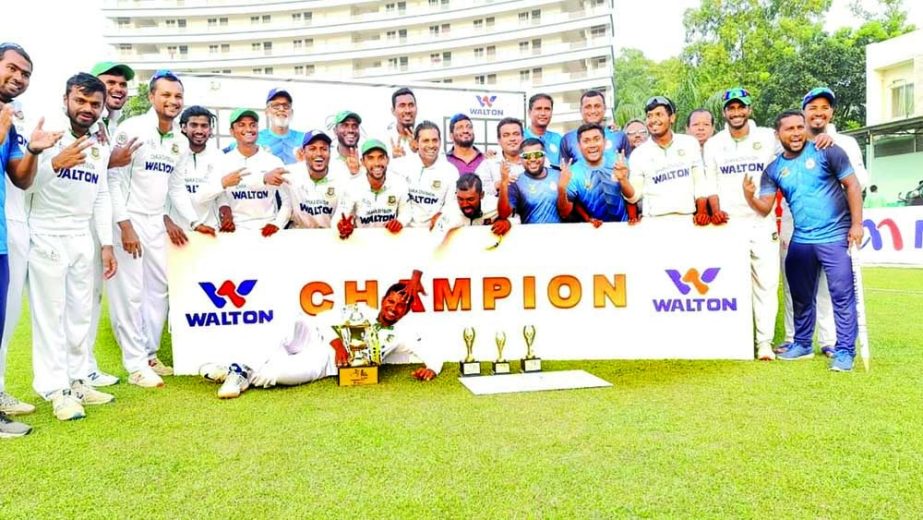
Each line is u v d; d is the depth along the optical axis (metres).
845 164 4.03
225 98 7.45
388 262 4.44
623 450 2.52
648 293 4.52
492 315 4.51
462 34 49.56
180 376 4.29
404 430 2.85
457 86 8.62
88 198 3.55
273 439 2.76
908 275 9.87
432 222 4.80
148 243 4.43
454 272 4.49
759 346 4.50
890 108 22.75
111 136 4.20
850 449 2.49
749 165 4.62
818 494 2.08
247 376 3.77
